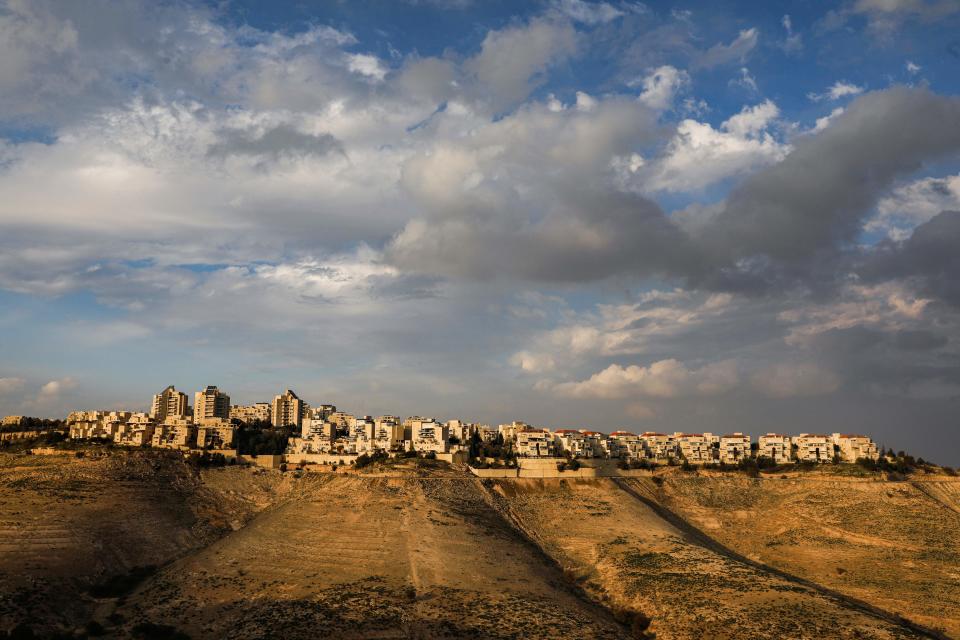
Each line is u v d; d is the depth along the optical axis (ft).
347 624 452.35
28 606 457.27
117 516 625.41
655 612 507.30
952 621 526.57
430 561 565.94
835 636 447.01
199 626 459.32
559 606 506.48
